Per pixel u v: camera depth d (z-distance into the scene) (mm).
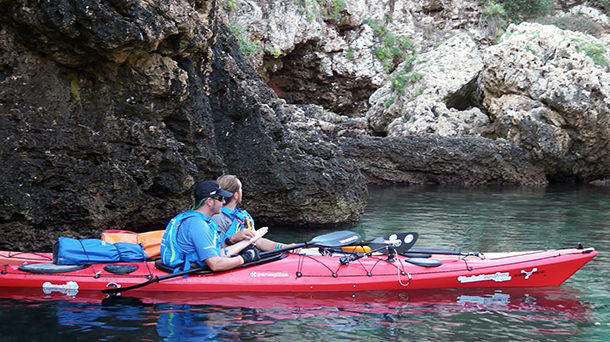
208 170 7742
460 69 17562
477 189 14070
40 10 5723
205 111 7633
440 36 21062
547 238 7777
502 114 15672
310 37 18469
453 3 21062
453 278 5176
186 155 7469
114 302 4641
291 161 8430
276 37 17562
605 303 4809
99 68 6473
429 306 4691
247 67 8938
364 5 19875
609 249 7043
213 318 4312
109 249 5156
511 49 15578
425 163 15289
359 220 9266
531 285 5293
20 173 6242
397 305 4703
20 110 6137
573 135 15211
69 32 5852
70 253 5031
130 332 4008
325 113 17016
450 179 15430
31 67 6145
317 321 4293
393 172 15461
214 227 5016
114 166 6797
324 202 8602
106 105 6656
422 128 16359
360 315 4449
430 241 7566
